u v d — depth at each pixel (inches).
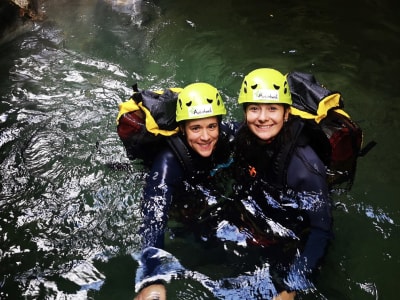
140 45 124.2
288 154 61.1
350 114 98.0
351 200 75.4
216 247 64.7
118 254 65.9
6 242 69.0
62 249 67.4
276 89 60.0
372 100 102.7
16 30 128.0
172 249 64.5
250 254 63.6
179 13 141.9
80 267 64.3
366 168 83.1
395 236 69.4
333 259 65.4
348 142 64.4
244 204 67.7
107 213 73.0
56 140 90.1
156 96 70.6
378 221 71.7
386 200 75.9
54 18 135.8
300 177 60.5
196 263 62.6
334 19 136.9
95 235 69.3
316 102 63.9
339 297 59.4
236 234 65.9
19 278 63.2
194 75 111.9
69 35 128.6
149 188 63.4
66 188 78.5
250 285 59.8
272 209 65.7
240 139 65.0
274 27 133.7
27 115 97.6
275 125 60.2
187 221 67.0
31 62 116.9
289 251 62.5
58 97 103.5
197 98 61.7
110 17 137.9
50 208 74.8
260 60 118.3
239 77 110.9
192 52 121.6
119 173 80.2
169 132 64.7
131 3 144.4
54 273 63.7
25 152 87.5
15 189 78.9
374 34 129.3
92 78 110.3
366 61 117.8
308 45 125.0
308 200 60.0
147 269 59.1
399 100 102.6
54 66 115.1
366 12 140.2
